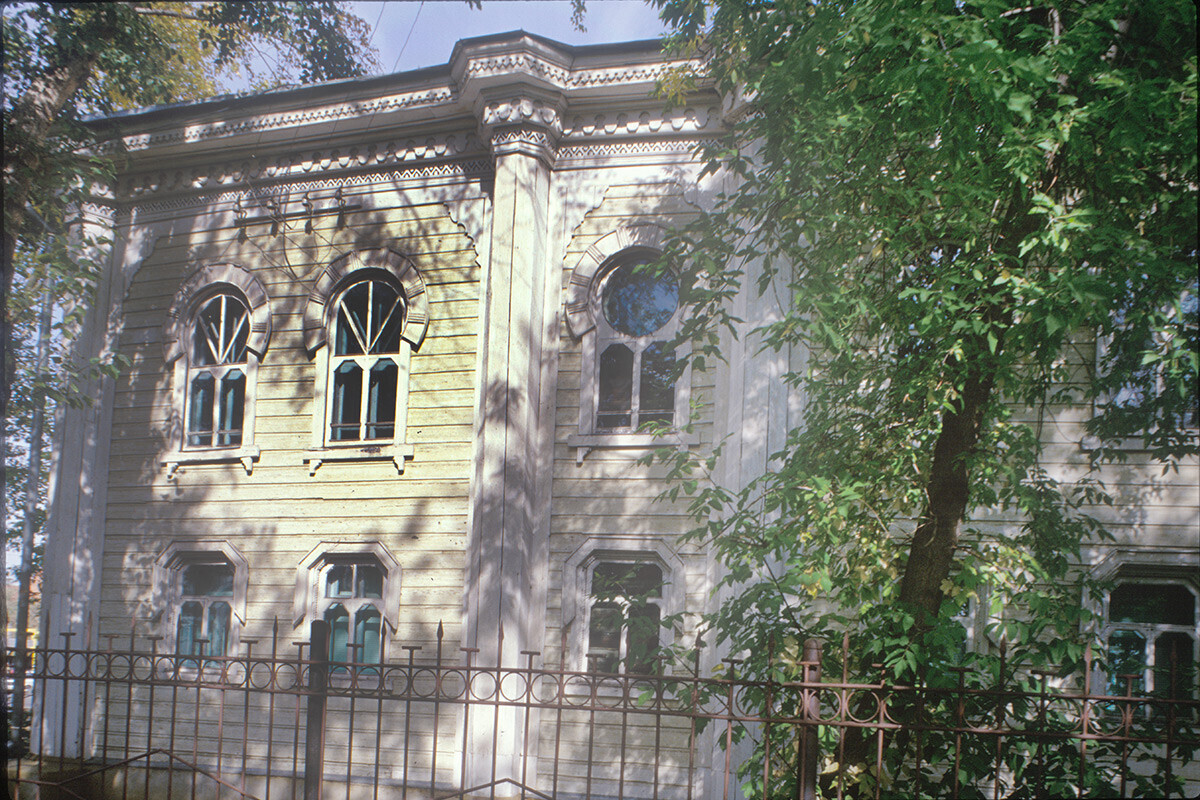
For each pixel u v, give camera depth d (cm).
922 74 404
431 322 945
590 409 891
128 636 990
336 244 993
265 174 1028
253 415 988
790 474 518
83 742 545
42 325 916
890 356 541
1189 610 753
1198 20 418
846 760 468
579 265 909
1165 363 450
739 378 838
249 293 1011
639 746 817
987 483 546
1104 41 438
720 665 513
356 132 984
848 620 510
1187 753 392
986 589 723
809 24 498
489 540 850
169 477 1009
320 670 496
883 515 520
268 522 966
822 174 486
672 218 895
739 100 834
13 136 621
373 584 938
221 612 990
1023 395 551
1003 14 437
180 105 1000
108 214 1074
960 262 469
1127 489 754
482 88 899
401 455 923
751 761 510
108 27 723
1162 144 418
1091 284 400
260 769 897
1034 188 464
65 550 1017
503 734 817
